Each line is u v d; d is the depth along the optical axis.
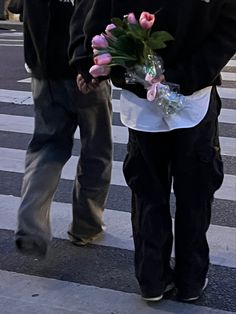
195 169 3.20
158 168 3.25
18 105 8.06
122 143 6.48
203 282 3.49
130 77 3.05
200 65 3.00
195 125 3.11
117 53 2.99
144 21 2.87
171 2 2.90
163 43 2.91
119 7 3.00
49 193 3.64
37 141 3.74
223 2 2.92
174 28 2.93
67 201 4.95
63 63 3.56
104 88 3.71
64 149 3.75
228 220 4.64
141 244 3.36
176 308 3.45
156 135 3.17
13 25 18.69
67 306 3.50
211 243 4.23
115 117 7.38
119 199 5.00
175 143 3.17
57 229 4.40
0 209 4.82
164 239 3.34
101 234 4.31
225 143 6.44
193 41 2.98
